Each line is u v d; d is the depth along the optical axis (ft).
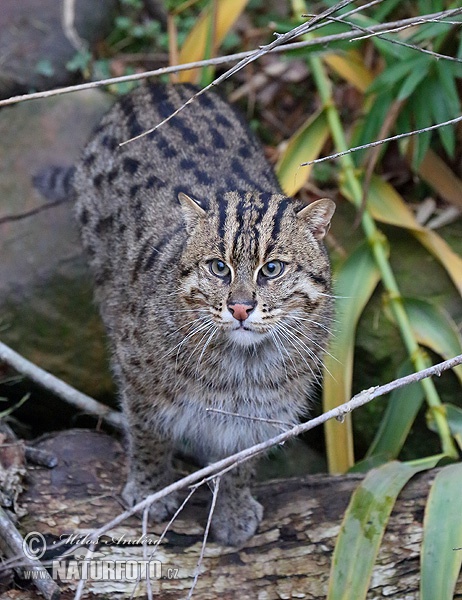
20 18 31.17
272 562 19.58
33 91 30.04
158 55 33.14
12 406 26.23
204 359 19.49
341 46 26.30
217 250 18.47
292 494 20.77
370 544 18.80
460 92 28.71
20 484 20.12
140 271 20.84
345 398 24.64
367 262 26.68
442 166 28.17
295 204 19.49
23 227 27.17
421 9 27.17
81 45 31.14
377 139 27.02
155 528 20.03
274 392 20.18
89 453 21.39
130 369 20.40
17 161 28.37
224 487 20.13
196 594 19.19
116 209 22.79
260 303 18.37
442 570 18.29
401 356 26.21
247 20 34.22
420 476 20.22
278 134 32.37
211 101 24.57
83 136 28.96
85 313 26.66
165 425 20.45
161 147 22.59
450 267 26.53
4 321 26.23
